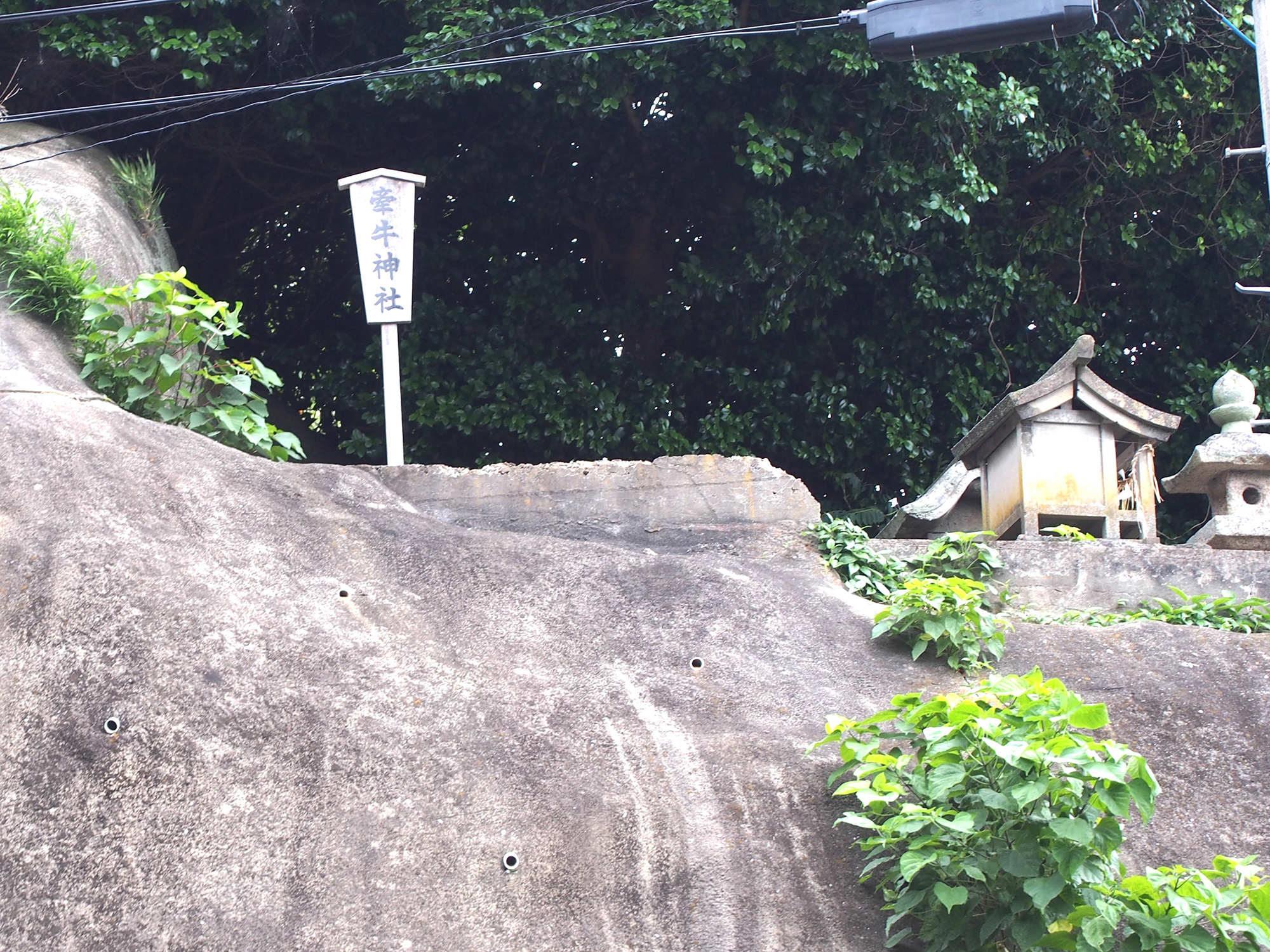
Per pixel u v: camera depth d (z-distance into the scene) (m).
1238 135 11.86
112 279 7.82
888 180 10.42
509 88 10.36
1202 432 12.02
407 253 7.24
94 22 9.78
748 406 11.41
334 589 5.37
